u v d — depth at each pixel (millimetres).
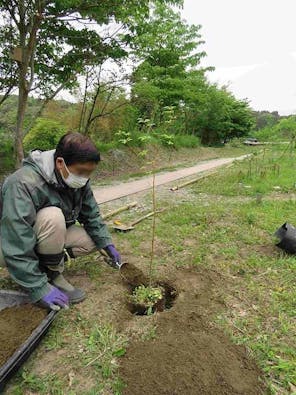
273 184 6633
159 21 11977
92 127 9398
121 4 5816
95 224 2607
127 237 3674
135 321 2229
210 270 2975
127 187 6586
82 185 2154
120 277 2775
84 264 2977
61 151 2016
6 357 1754
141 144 10383
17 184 2023
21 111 5848
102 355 1912
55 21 5961
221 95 19906
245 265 3068
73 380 1753
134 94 9281
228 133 22203
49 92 6949
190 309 2357
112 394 1672
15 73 6324
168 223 4168
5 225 1978
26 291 2238
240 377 1762
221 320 2256
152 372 1744
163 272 2924
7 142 7371
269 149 13477
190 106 16078
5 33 5969
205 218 4301
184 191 6219
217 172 8508
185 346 1922
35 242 2062
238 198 5633
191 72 14711
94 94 8859
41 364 1850
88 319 2221
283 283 2764
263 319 2293
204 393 1644
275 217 4367
